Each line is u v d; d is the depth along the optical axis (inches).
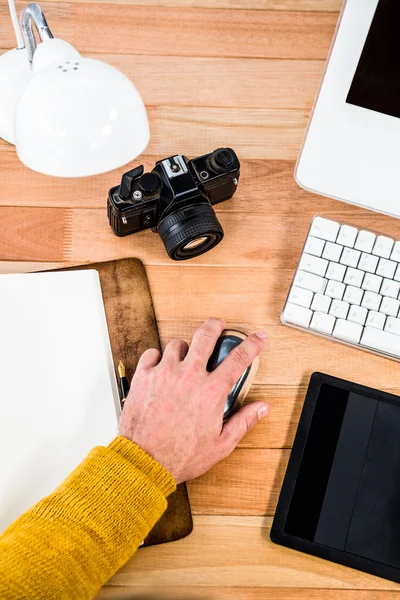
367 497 24.6
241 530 24.5
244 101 30.7
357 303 26.4
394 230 29.1
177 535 24.2
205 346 25.1
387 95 23.2
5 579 18.7
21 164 28.8
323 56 31.5
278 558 24.2
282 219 28.9
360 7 22.1
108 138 19.3
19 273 27.0
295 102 30.8
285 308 26.5
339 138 24.7
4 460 24.0
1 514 23.5
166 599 23.6
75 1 31.5
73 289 26.5
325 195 26.4
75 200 28.6
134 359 26.5
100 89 18.9
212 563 24.1
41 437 24.5
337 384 26.2
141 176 25.1
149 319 27.0
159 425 23.3
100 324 26.3
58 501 20.6
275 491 25.0
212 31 31.6
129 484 21.2
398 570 23.8
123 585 23.7
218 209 28.9
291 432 25.9
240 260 28.2
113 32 31.3
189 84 30.7
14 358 25.2
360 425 25.6
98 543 20.2
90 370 25.5
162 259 28.0
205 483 25.0
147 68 30.9
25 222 28.2
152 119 30.1
